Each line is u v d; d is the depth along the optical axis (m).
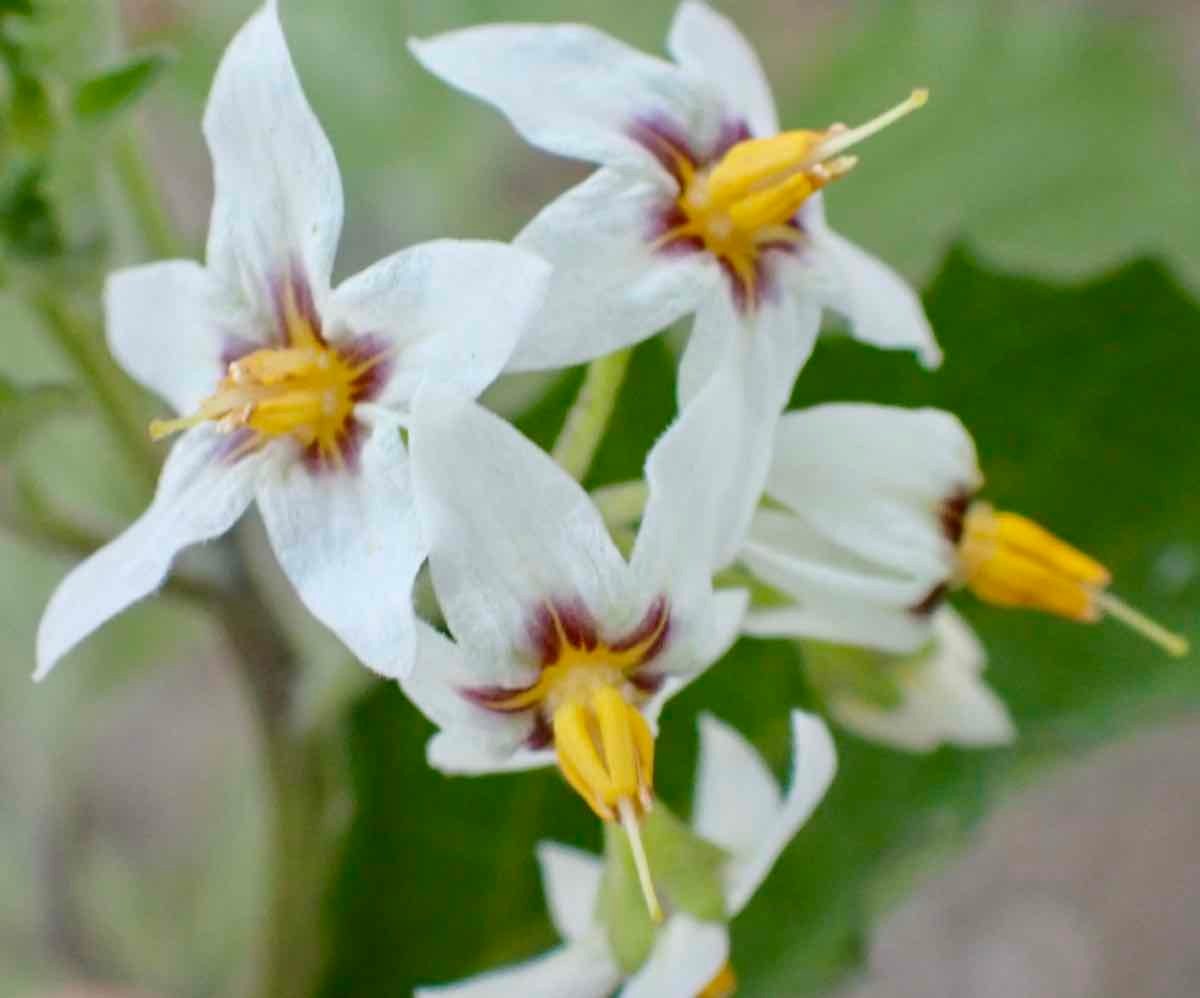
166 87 0.15
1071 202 0.15
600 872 0.12
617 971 0.11
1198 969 0.19
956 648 0.12
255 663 0.12
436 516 0.10
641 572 0.10
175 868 0.17
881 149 0.15
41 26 0.11
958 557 0.11
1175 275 0.12
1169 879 0.20
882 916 0.12
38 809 0.16
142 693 0.21
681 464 0.10
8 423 0.12
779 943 0.12
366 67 0.16
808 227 0.11
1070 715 0.13
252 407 0.10
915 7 0.16
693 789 0.13
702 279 0.10
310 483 0.10
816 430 0.11
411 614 0.10
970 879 0.20
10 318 0.13
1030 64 0.16
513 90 0.10
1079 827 0.20
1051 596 0.11
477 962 0.13
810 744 0.10
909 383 0.13
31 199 0.11
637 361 0.12
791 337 0.11
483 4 0.16
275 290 0.10
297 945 0.13
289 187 0.10
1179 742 0.20
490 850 0.12
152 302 0.11
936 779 0.12
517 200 0.19
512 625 0.10
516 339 0.10
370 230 0.17
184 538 0.10
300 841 0.12
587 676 0.10
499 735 0.10
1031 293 0.12
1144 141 0.15
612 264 0.10
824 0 0.21
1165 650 0.13
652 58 0.11
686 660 0.10
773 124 0.11
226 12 0.16
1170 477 0.13
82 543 0.12
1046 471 0.13
